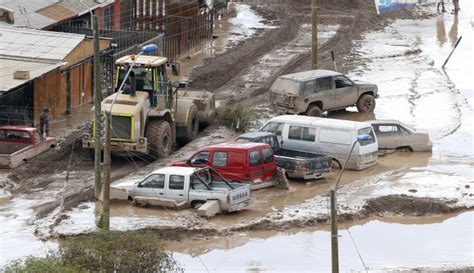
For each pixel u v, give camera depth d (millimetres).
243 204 65500
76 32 103688
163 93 77062
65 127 83562
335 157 74875
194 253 59156
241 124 85062
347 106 90938
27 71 78938
